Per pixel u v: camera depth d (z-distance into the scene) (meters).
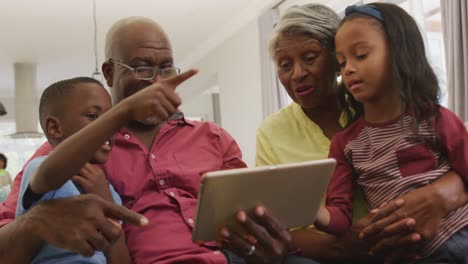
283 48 1.29
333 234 1.10
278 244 0.88
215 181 0.76
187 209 1.17
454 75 2.41
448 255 0.96
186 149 1.30
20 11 4.24
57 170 0.75
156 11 4.52
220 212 0.82
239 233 0.87
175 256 1.09
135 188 1.18
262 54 4.28
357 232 1.03
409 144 1.05
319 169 0.86
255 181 0.80
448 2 2.46
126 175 1.19
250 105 4.85
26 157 7.73
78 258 0.90
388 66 1.06
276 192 0.85
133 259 1.11
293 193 0.87
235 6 4.58
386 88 1.08
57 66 6.28
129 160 1.22
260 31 4.33
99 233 0.81
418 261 0.98
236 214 0.84
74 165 0.75
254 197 0.83
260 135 1.45
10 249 0.83
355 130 1.16
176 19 4.80
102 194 0.99
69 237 0.79
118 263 1.00
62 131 1.04
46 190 0.80
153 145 1.26
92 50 5.62
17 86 6.02
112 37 1.33
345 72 1.08
